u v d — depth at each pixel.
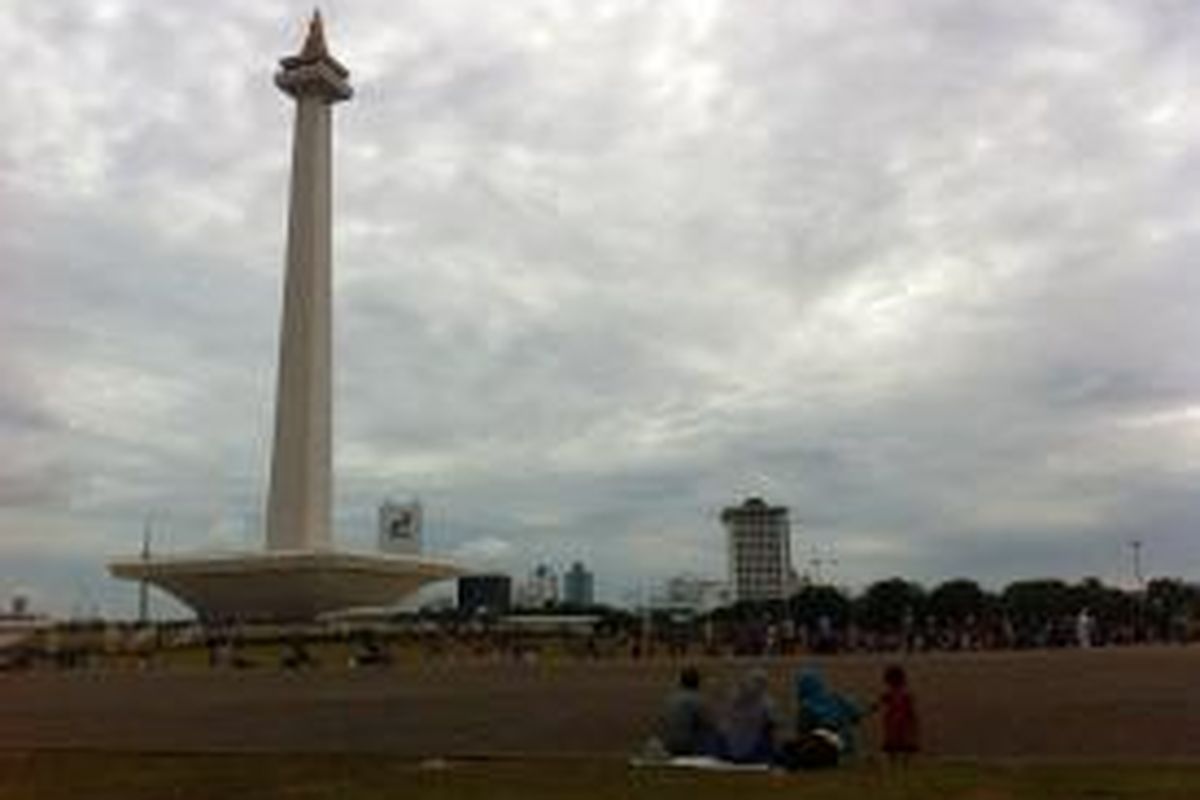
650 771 27.41
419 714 43.97
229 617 139.75
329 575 134.25
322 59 139.38
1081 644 85.81
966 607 138.50
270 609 139.00
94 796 25.47
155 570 138.12
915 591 141.25
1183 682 44.91
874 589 142.00
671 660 74.88
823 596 142.25
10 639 123.44
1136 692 41.62
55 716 48.78
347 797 24.31
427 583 152.75
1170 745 31.06
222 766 30.44
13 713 50.94
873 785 24.52
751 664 61.28
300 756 32.66
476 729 39.28
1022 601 140.00
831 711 29.16
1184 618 109.12
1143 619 115.44
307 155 139.50
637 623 118.69
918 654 77.56
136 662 95.00
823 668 56.00
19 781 28.30
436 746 35.53
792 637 91.12
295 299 136.88
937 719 37.06
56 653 105.69
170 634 113.31
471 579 179.88
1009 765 27.64
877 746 32.62
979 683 46.91
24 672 88.38
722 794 23.55
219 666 84.94
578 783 25.55
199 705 51.00
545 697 47.50
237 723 43.62
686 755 29.53
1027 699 40.66
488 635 109.31
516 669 67.50
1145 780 24.44
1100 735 33.09
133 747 36.69
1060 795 22.72
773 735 28.84
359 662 83.69
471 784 25.75
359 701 49.22
